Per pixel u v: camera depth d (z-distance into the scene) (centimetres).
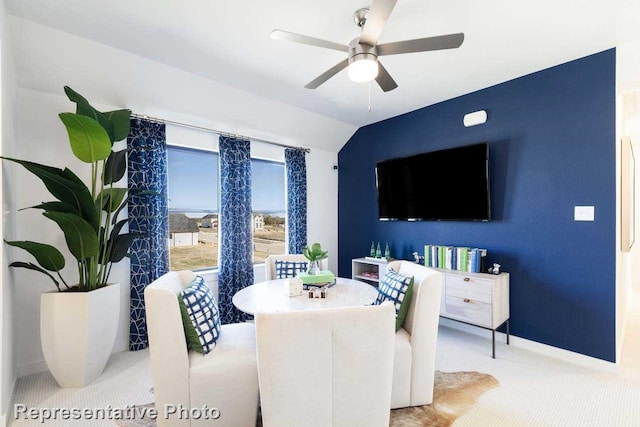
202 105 315
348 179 466
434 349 194
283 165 432
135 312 283
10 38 207
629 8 189
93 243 222
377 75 199
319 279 234
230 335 197
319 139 438
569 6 188
